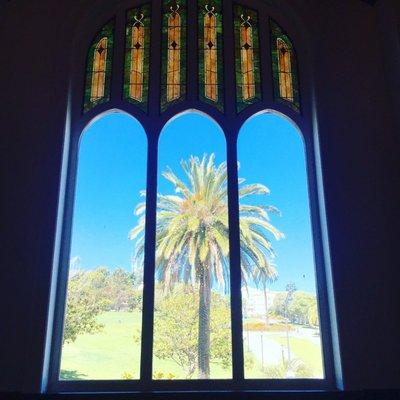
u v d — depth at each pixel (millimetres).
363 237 3715
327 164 3891
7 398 3215
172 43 4398
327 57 4211
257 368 3525
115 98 4168
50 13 4254
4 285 3496
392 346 3467
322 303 3674
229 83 4254
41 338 3379
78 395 3273
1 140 3832
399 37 3943
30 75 4027
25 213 3670
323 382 3496
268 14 4516
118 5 4488
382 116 4031
